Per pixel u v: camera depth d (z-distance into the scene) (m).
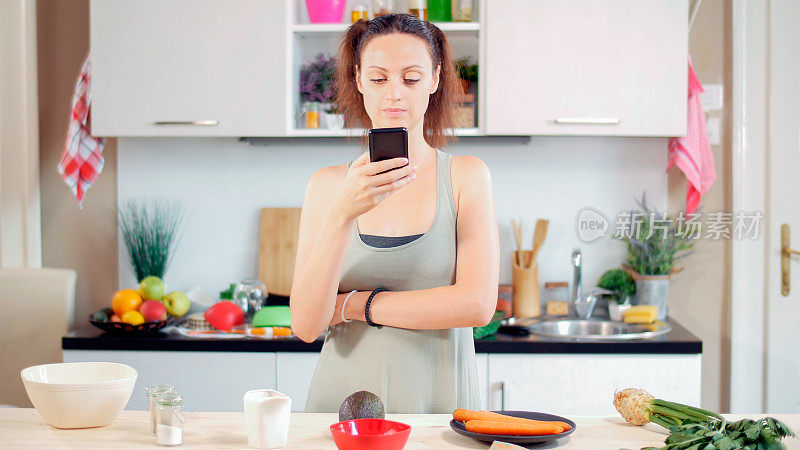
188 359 2.56
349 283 1.55
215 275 3.07
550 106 2.64
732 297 2.94
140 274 2.98
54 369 1.38
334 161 3.04
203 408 2.56
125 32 2.69
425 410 1.51
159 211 3.06
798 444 1.23
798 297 2.93
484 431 1.22
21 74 2.98
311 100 2.83
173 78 2.69
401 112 1.48
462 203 1.54
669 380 2.47
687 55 2.62
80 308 3.09
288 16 2.67
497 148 3.01
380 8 2.70
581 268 3.00
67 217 3.08
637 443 1.24
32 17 2.98
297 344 2.53
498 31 2.63
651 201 2.98
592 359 2.48
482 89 2.66
